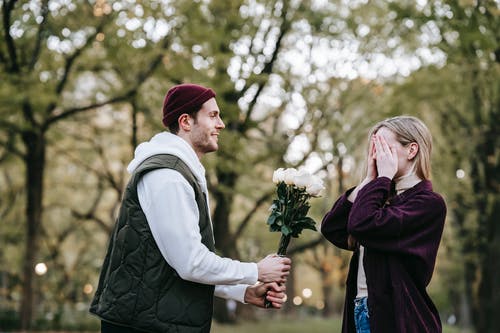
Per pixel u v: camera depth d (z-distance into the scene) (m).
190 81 12.98
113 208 25.39
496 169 15.59
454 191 16.75
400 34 14.83
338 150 16.61
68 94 17.56
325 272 30.09
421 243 3.19
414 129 3.35
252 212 17.72
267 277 3.48
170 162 3.36
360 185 3.43
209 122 3.58
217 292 3.79
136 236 3.29
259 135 18.47
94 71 14.48
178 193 3.26
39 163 17.22
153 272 3.25
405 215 3.15
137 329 3.24
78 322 20.64
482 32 12.46
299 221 3.61
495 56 12.98
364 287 3.35
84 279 28.05
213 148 3.62
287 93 16.33
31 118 14.36
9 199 24.09
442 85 14.17
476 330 16.38
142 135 14.11
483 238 15.85
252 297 3.74
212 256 3.29
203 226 3.41
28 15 12.49
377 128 3.44
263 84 15.70
